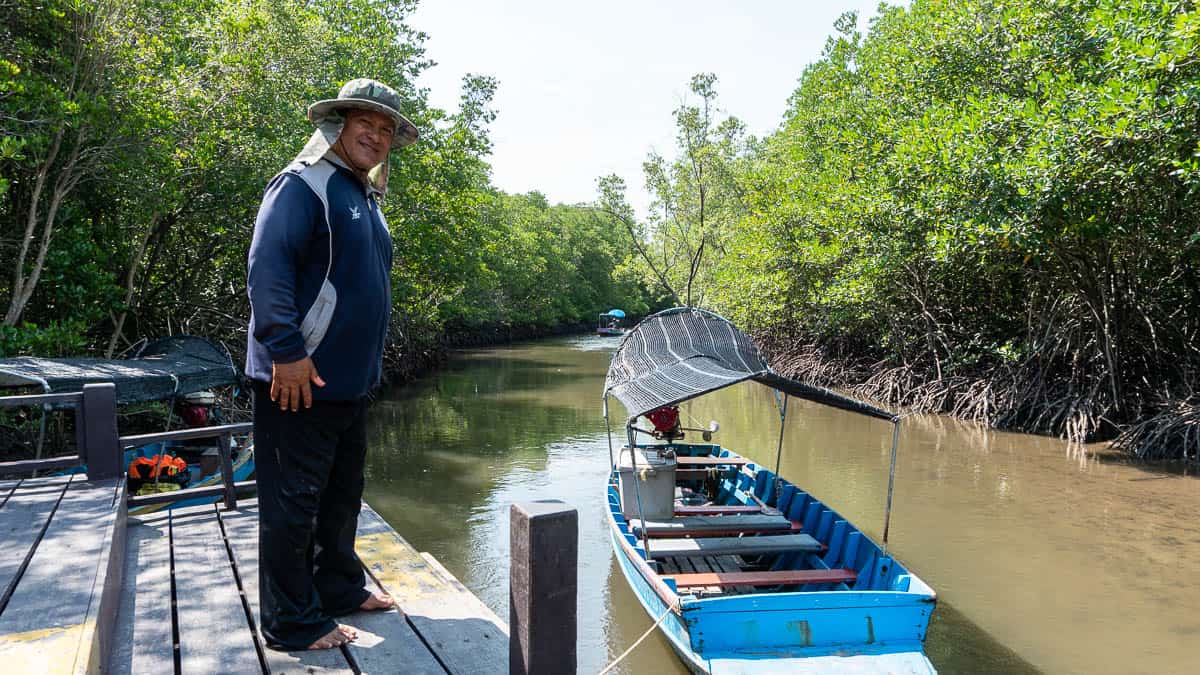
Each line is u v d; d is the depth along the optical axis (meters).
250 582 3.26
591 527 9.60
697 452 11.46
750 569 7.51
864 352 24.45
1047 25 13.66
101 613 2.43
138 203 11.96
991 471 12.30
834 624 5.32
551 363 33.75
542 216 57.94
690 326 8.73
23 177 10.94
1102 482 11.52
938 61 15.96
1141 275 14.02
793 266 22.14
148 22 12.02
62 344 10.37
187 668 2.47
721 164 30.27
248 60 13.69
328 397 2.56
